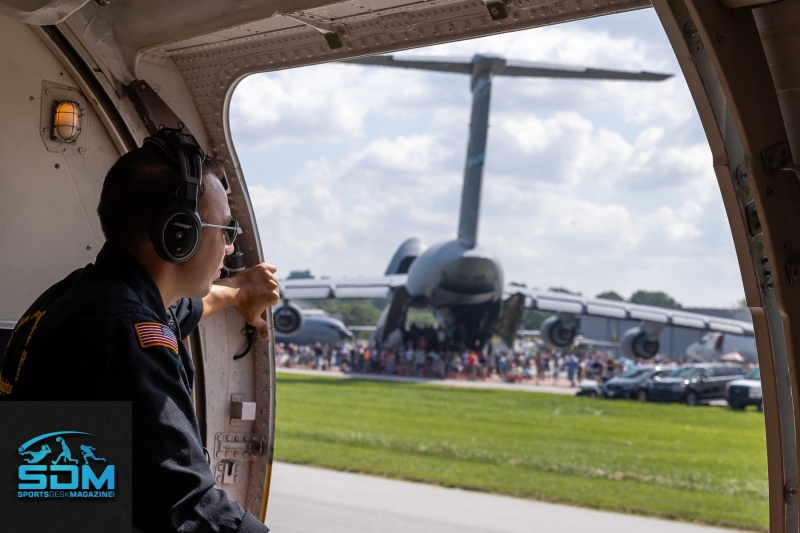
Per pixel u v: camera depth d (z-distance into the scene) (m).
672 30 1.53
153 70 2.63
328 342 48.25
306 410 24.02
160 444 1.35
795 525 1.66
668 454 16.91
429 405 26.66
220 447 2.77
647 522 10.09
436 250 30.27
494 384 36.44
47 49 2.45
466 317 33.88
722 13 1.50
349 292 32.78
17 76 2.38
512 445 17.89
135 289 1.49
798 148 1.61
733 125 1.61
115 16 2.48
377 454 15.89
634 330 34.06
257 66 2.55
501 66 28.22
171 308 2.11
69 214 2.52
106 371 1.36
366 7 2.15
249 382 2.84
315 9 2.17
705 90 1.56
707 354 46.31
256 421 2.85
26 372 1.44
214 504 1.38
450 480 12.94
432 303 33.03
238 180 2.75
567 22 1.94
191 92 2.74
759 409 26.72
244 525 1.40
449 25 2.12
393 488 11.89
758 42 1.55
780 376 1.66
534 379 41.44
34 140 2.43
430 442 18.00
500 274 29.88
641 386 29.56
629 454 16.78
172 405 1.39
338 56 2.37
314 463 14.27
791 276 1.57
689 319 33.69
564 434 20.05
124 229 1.52
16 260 2.40
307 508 9.83
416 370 38.34
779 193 1.57
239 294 2.50
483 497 11.50
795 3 1.48
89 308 1.42
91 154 2.57
